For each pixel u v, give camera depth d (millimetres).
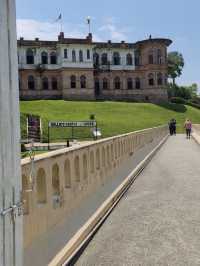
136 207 11773
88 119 81500
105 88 116250
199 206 11531
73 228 9023
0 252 4004
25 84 108375
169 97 128000
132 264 7004
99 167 14523
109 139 17047
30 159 7184
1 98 4062
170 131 58688
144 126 85875
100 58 116562
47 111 89188
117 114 94938
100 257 7488
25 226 6789
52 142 54094
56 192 9094
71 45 109688
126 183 15820
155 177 17984
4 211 4109
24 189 6926
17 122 4598
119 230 9328
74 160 10758
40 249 7328
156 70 116000
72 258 7359
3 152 4109
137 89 117812
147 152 29969
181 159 25688
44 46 110000
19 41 108125
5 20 4195
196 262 6996
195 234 8719
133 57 118062
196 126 67000
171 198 12891
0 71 4035
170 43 118000
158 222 9867
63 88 109312
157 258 7266
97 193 13414
